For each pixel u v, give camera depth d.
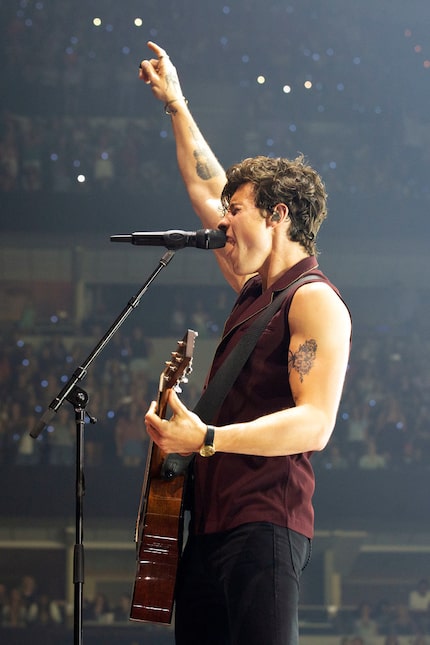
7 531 13.98
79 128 16.17
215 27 17.08
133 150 16.22
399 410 15.30
